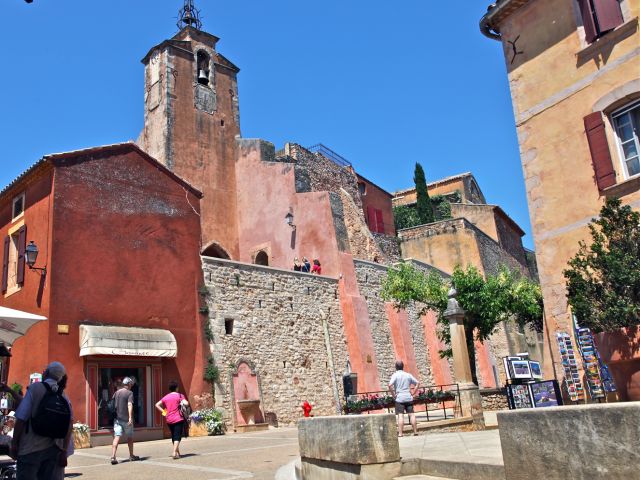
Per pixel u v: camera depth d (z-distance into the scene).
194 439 16.62
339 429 6.36
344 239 26.91
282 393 21.28
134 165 19.84
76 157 18.36
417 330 28.95
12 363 17.45
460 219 37.00
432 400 14.70
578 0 12.46
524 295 19.73
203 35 32.06
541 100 12.94
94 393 16.55
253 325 21.36
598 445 3.67
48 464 5.84
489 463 5.37
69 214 17.69
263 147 30.62
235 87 32.62
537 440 4.06
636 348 6.64
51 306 16.52
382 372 25.48
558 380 12.07
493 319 20.11
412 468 6.14
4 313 9.20
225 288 21.00
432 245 37.41
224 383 19.62
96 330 16.81
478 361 31.80
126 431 11.89
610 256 8.32
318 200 27.31
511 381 14.66
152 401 17.73
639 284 8.06
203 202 29.00
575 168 12.11
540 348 39.44
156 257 19.41
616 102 11.44
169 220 20.22
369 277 27.45
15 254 19.39
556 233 12.30
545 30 13.06
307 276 24.22
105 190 18.77
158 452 13.30
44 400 5.84
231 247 29.55
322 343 23.61
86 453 13.93
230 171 30.81
